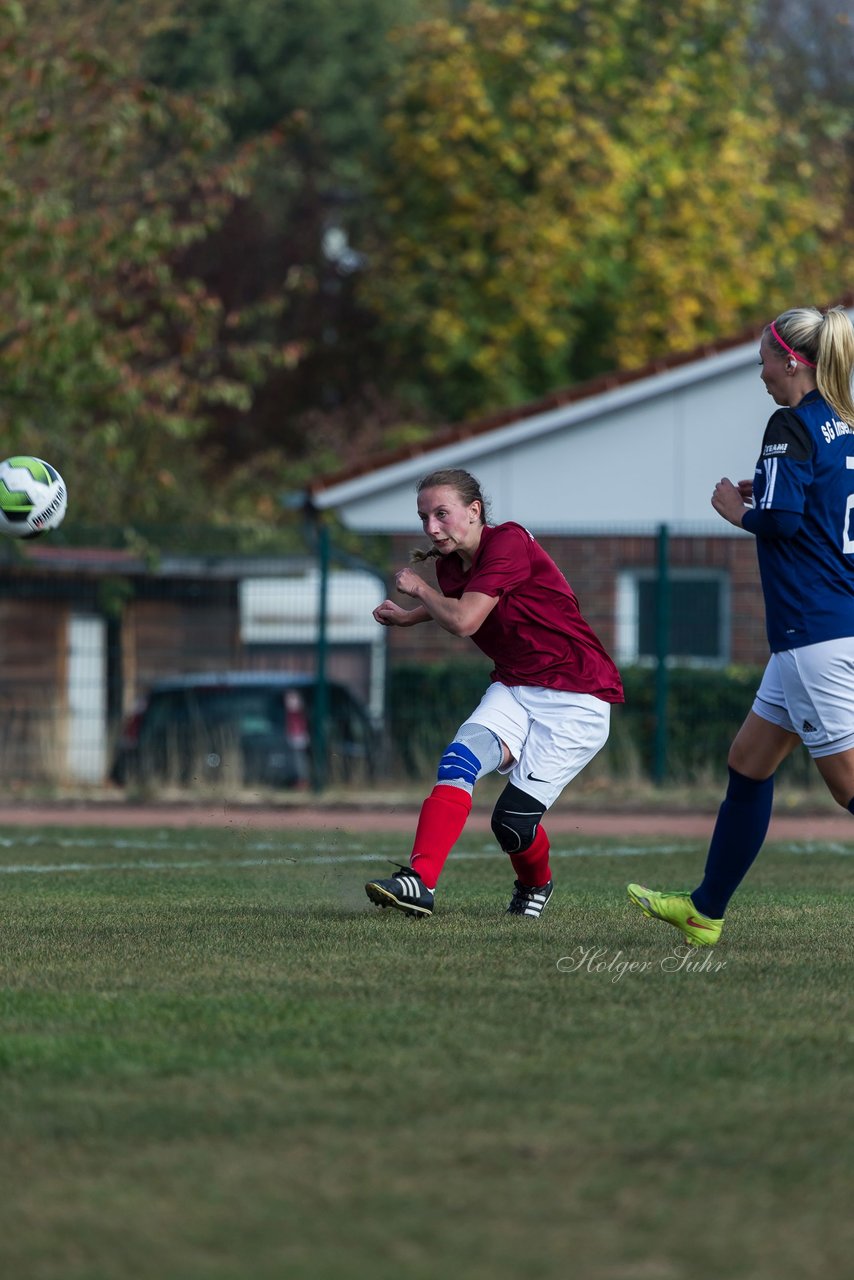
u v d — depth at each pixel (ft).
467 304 379.14
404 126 389.80
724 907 74.08
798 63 475.72
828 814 183.11
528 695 82.43
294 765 210.79
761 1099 46.03
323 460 422.00
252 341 451.94
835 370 69.05
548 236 359.25
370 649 246.06
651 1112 44.62
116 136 219.82
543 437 256.32
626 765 208.13
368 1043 52.85
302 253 465.88
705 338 372.17
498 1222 35.99
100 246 220.43
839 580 68.39
